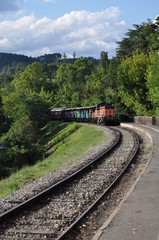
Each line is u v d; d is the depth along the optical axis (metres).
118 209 9.00
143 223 7.73
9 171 37.56
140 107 56.09
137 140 28.02
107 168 17.44
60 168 20.14
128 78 56.09
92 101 81.44
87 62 131.12
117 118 54.81
